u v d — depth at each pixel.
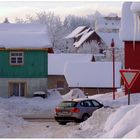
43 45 92.25
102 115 46.81
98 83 133.50
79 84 134.25
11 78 92.62
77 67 139.25
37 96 90.56
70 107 55.97
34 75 92.94
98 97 92.06
